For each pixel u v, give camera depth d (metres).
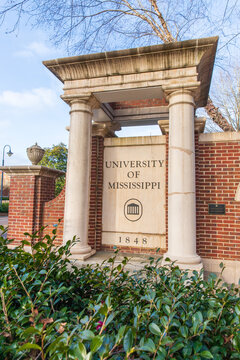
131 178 6.04
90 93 5.27
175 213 4.56
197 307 1.87
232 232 5.07
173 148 4.71
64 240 5.17
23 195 6.30
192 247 4.49
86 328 1.34
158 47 4.64
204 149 5.40
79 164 5.29
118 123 7.48
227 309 1.86
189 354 1.34
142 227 5.81
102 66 5.12
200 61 4.73
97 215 6.08
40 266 2.44
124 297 2.14
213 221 5.18
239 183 5.11
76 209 5.19
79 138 5.36
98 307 1.46
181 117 4.72
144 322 1.59
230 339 1.58
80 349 1.07
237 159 5.22
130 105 7.40
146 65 4.92
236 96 15.22
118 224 5.96
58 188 17.34
